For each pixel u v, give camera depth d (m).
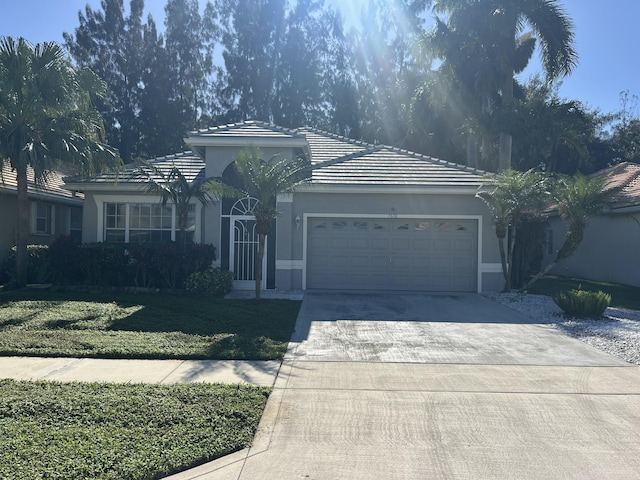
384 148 18.70
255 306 12.47
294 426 5.53
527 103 25.08
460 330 10.41
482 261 15.53
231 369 7.60
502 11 24.39
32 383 6.68
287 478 4.47
